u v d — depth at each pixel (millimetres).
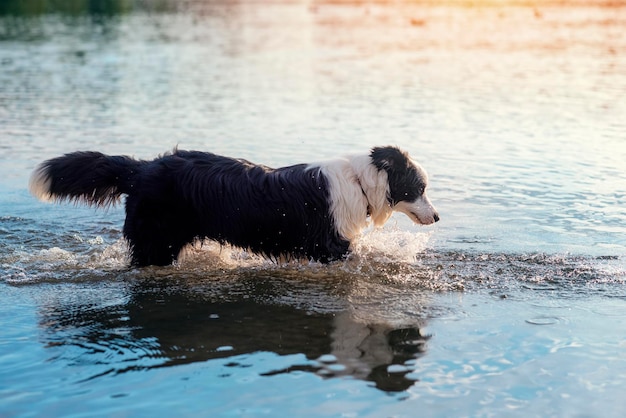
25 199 8359
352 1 58531
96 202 6742
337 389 4227
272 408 4000
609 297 5746
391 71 18984
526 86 16516
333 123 12375
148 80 17297
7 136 11250
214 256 6793
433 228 7465
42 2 47656
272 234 6488
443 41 27062
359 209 6609
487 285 6051
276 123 12328
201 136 11266
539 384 4301
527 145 10938
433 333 5062
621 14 41406
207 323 5258
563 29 32156
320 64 20328
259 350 4773
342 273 6434
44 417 3922
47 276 6242
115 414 3945
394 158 6605
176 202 6391
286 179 6504
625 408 4031
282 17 40000
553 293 5844
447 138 11352
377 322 5270
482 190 8734
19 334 5023
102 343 4887
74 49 23344
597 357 4652
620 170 9547
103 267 6504
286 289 6027
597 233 7273
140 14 41750
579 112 13445
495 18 39125
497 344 4863
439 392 4203
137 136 11281
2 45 24031
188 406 4027
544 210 7984
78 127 11953
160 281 6195
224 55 22344
